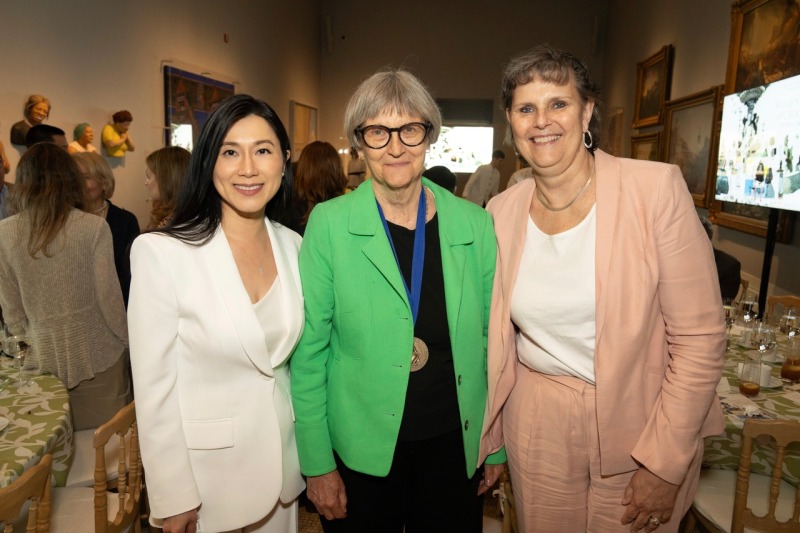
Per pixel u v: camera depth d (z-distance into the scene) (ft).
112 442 6.88
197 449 4.16
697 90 18.45
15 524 5.16
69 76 14.30
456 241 4.50
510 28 36.40
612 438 4.18
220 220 4.33
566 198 4.30
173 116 19.25
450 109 37.32
